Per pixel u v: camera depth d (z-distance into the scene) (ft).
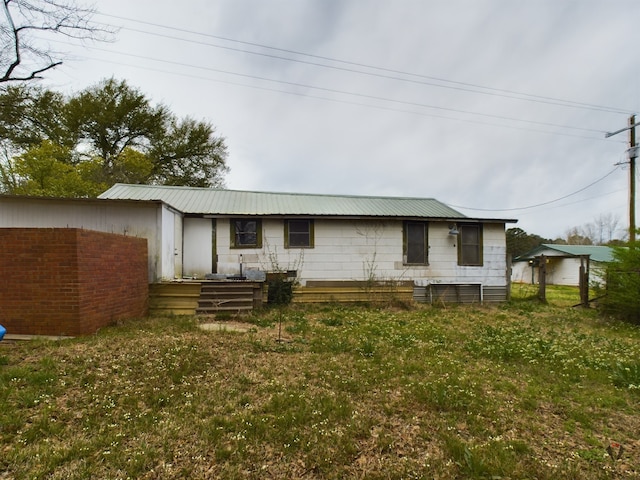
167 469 8.02
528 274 94.32
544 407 12.50
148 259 27.84
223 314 27.02
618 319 32.37
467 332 25.35
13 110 39.06
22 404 10.54
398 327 26.27
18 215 27.58
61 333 18.08
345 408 11.37
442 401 12.18
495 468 8.46
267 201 43.14
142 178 77.87
